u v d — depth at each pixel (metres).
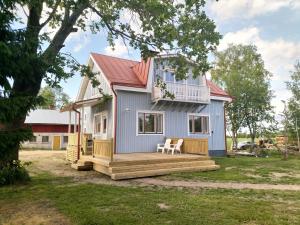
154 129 18.09
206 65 11.30
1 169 9.79
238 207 6.62
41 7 10.49
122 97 16.98
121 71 18.61
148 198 7.54
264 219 5.72
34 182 10.16
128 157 13.50
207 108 20.55
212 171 13.14
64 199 7.49
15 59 7.23
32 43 7.86
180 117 19.27
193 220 5.68
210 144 20.42
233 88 27.75
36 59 8.05
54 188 8.98
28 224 5.66
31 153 24.47
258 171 12.98
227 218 5.82
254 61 32.00
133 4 11.30
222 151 20.97
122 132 16.72
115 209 6.50
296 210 6.39
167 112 18.70
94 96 20.06
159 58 13.55
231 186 9.48
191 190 8.78
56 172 12.80
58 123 34.09
